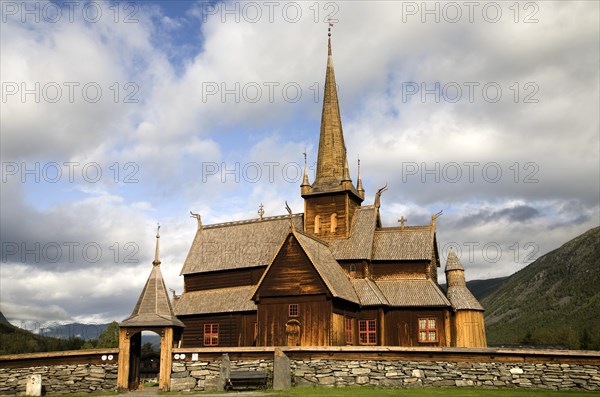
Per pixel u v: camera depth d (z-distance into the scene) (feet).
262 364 117.39
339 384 114.93
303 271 151.64
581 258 595.47
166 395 109.81
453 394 97.91
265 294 154.51
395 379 112.98
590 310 483.10
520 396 95.30
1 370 115.24
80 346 341.82
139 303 123.03
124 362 118.11
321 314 147.33
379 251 177.27
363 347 115.24
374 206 188.14
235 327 179.93
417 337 161.58
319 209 189.06
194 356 118.73
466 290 175.63
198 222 213.87
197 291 198.08
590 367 103.86
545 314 535.60
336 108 206.49
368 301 162.71
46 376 117.08
